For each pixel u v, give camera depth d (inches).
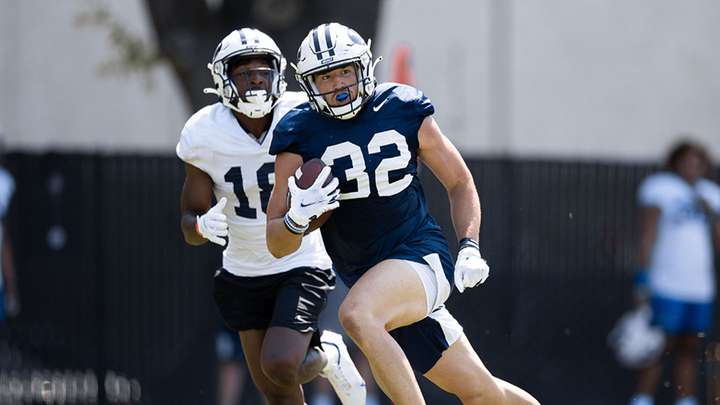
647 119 2177.7
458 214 724.7
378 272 701.9
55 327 1454.2
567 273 1508.4
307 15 1330.0
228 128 802.2
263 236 815.1
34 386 1451.8
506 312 1480.1
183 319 1440.7
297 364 776.3
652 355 1465.3
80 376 1448.1
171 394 1437.0
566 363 1498.5
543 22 2138.3
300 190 683.4
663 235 1419.8
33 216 1461.6
